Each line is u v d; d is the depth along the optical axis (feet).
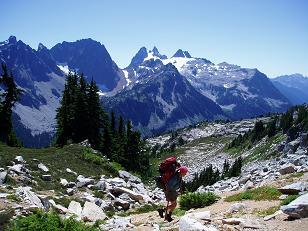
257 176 83.97
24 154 107.24
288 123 414.62
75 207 60.34
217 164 504.43
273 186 57.52
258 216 41.75
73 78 264.72
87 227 36.52
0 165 83.35
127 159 246.27
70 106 241.76
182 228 34.04
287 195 50.29
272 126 481.87
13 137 248.11
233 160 484.33
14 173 80.33
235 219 38.63
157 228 38.17
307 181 55.31
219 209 49.55
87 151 123.85
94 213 55.67
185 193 58.49
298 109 476.95
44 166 94.22
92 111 229.45
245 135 593.42
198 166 541.34
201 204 55.93
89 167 109.91
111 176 109.70
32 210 49.42
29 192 60.64
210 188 94.17
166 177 42.09
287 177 64.49
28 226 33.65
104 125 238.07
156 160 654.12
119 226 42.78
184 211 53.01
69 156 113.91
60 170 98.43
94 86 232.94
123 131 267.59
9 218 43.19
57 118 246.06
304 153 105.91
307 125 296.92
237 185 82.84
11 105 252.21
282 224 36.70
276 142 393.29
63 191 80.18
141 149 295.89
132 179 113.91
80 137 228.43
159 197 96.99
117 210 74.64
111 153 234.99
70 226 35.17
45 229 33.63
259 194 53.98
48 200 61.21
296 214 37.47
